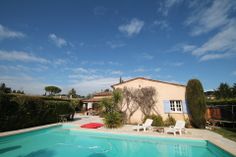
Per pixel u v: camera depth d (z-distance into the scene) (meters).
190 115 17.31
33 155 10.38
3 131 13.91
